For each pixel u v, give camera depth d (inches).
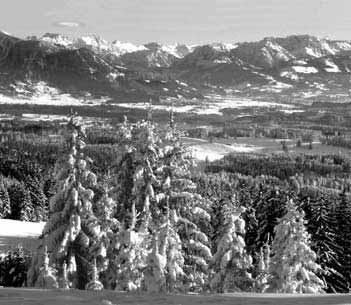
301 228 1647.4
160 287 1232.2
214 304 701.3
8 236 3302.2
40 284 1221.1
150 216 1346.0
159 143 1382.9
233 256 1453.0
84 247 1254.3
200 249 1379.2
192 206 1403.8
